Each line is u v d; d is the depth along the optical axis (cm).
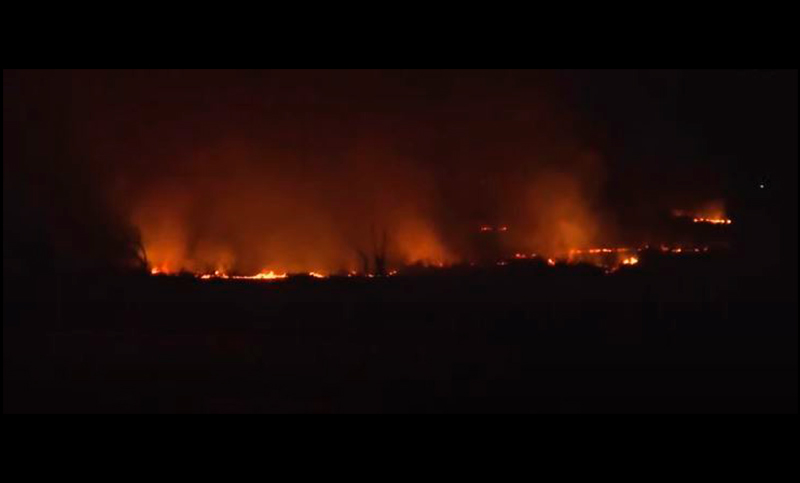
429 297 1555
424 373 1089
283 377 1079
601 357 1166
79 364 1150
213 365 1141
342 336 1300
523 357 1166
